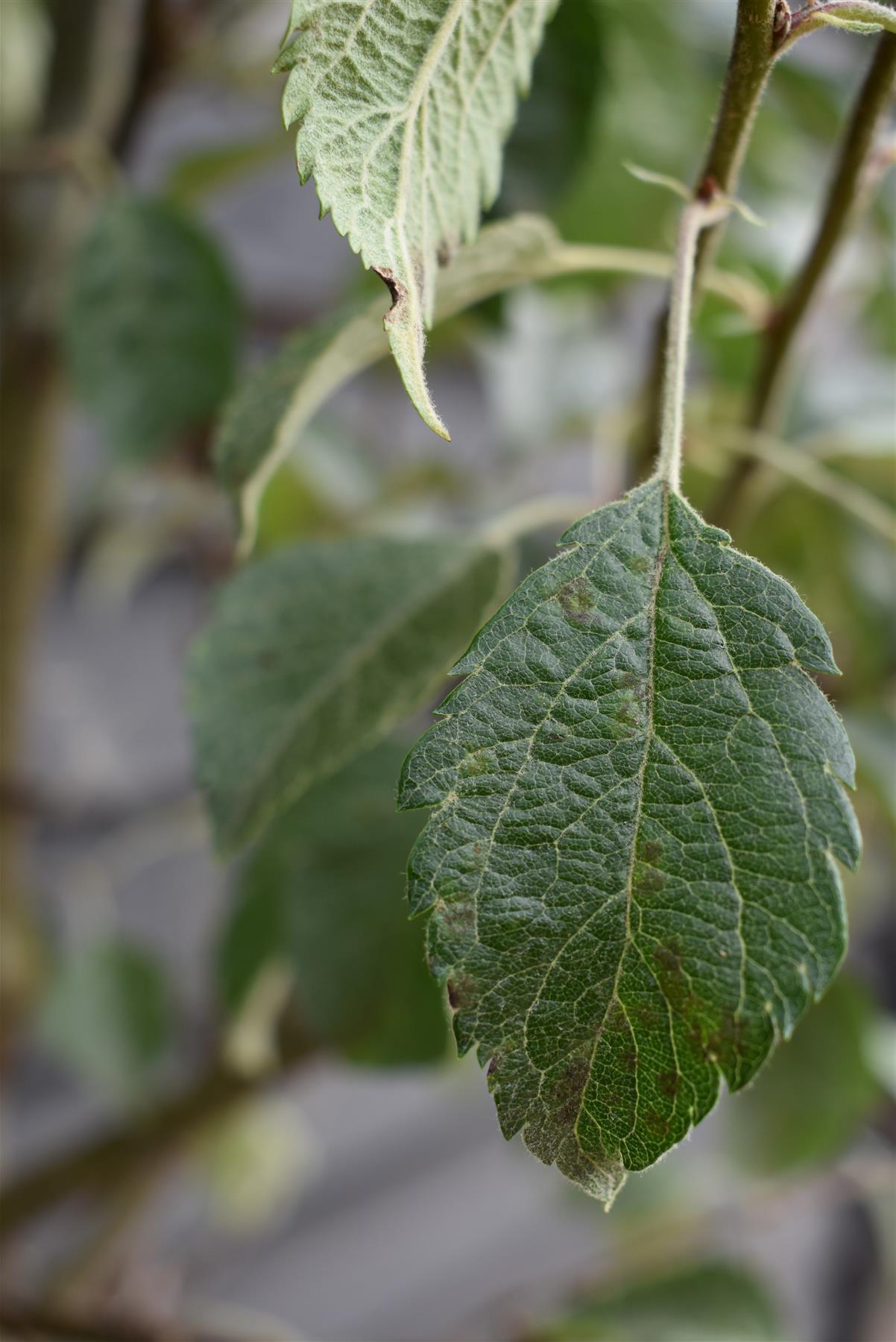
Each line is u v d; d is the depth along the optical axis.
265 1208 1.06
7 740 0.74
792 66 0.63
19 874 0.77
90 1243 0.82
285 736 0.44
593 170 0.59
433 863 0.33
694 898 0.33
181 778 1.18
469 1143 1.70
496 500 0.79
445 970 0.33
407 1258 1.63
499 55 0.36
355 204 0.34
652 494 0.35
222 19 0.64
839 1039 0.62
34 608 0.73
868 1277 1.68
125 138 0.64
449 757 0.33
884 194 0.67
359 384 0.98
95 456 0.96
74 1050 0.75
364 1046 0.54
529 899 0.33
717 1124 0.90
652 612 0.34
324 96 0.34
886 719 0.58
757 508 0.56
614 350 0.86
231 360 0.56
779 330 0.44
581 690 0.34
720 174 0.38
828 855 0.33
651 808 0.33
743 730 0.34
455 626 0.46
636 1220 0.89
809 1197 0.91
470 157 0.36
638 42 0.59
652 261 0.43
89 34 0.62
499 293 0.52
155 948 1.28
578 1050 0.33
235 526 0.40
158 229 0.55
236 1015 0.65
